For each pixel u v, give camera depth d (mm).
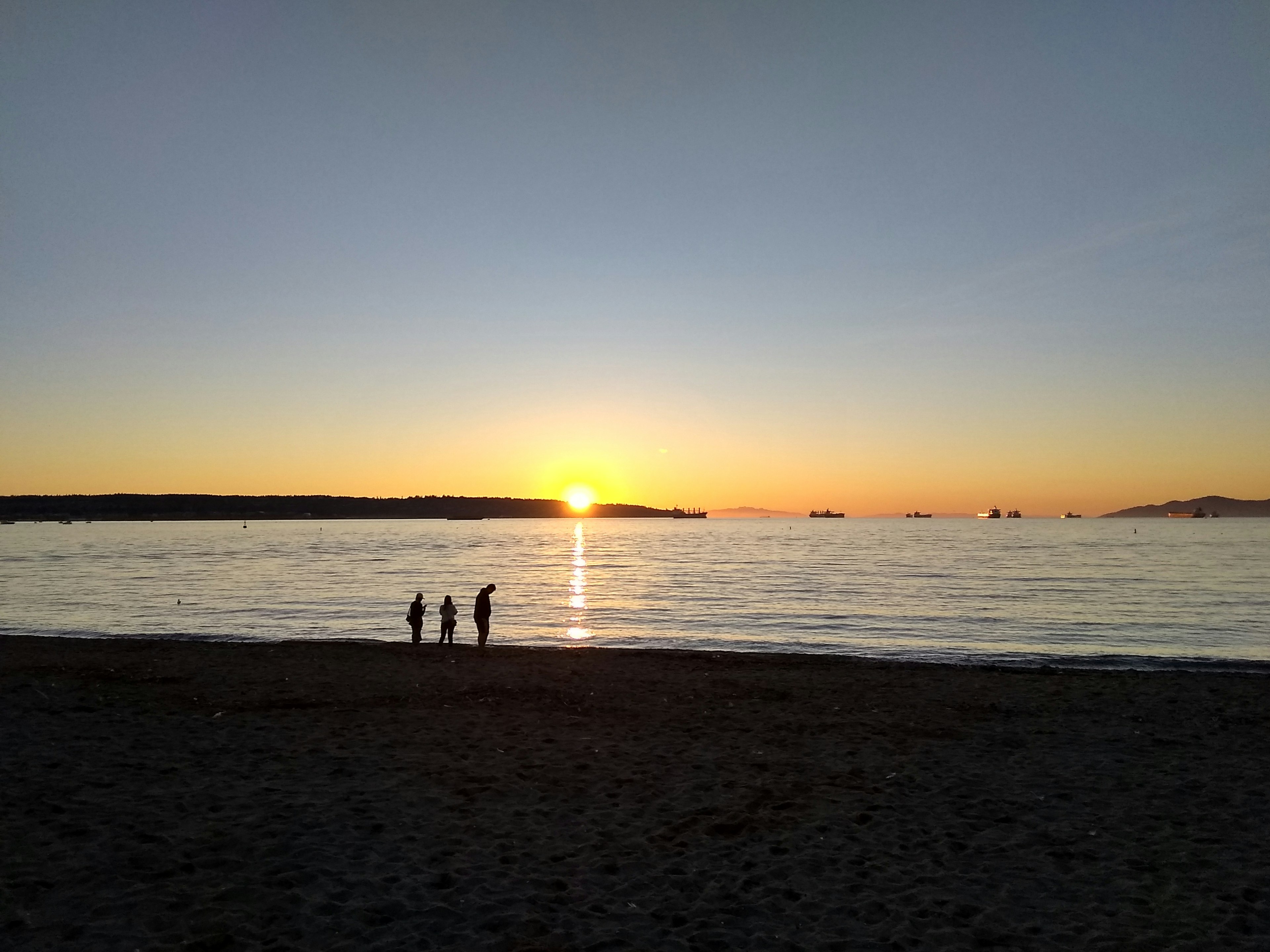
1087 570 68250
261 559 80562
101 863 6609
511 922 5895
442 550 105125
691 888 6668
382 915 5922
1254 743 12109
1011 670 20000
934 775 10219
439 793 8984
